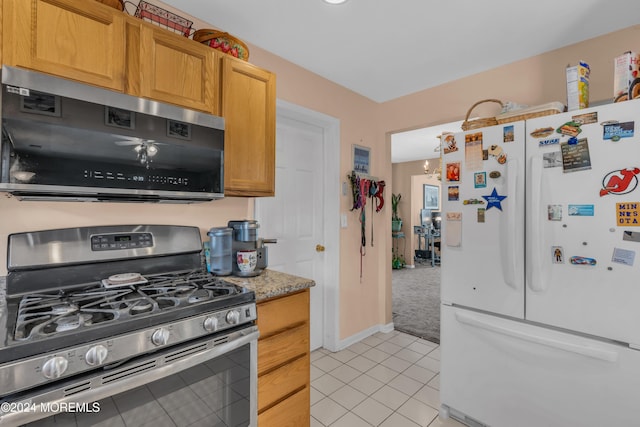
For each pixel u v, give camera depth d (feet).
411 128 9.82
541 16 5.82
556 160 4.87
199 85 4.86
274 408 4.74
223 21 5.99
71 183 3.65
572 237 4.71
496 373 5.49
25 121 3.34
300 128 8.64
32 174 3.40
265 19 5.93
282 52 7.18
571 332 4.79
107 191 3.91
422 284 17.52
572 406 4.71
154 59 4.38
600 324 4.48
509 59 7.48
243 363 4.26
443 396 6.15
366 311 10.08
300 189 8.62
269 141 5.82
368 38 6.59
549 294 4.91
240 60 5.39
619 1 5.37
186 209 5.76
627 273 4.28
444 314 6.22
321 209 9.19
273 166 5.90
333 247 9.03
